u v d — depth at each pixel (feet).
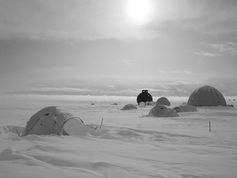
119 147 35.24
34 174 20.71
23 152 28.12
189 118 91.30
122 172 22.72
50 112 50.47
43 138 39.50
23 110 141.08
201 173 23.39
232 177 22.44
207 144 40.29
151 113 101.96
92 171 22.54
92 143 37.81
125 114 112.98
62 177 20.39
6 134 43.73
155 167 25.07
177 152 32.76
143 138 45.11
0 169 21.63
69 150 31.01
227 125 70.38
